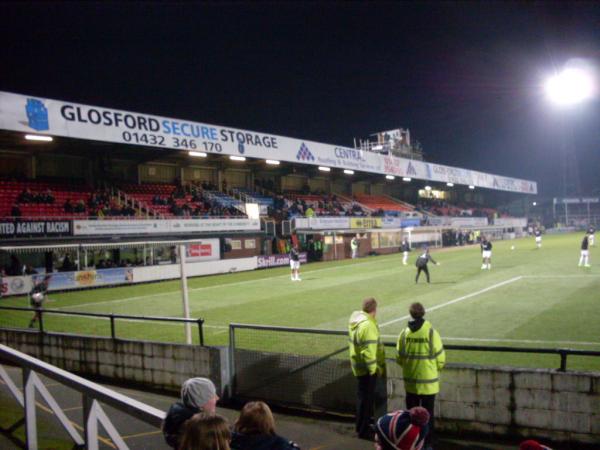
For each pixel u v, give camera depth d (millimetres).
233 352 8922
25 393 5488
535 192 86250
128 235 28859
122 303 21078
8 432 6449
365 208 52625
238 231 34969
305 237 41375
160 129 30891
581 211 95562
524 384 6734
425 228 54219
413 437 3582
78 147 32062
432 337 6516
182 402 3785
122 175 36969
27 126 25500
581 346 11391
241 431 3395
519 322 14172
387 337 13148
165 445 6672
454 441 6883
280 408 8414
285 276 29828
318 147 41844
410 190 66625
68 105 27109
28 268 25062
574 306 16156
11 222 24281
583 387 6430
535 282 22141
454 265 31562
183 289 11320
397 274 28188
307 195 49281
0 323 17266
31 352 11664
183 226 31625
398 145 65750
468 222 62125
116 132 28859
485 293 19719
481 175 67812
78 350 10789
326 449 6754
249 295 22203
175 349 9367
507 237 69938
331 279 27156
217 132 34031
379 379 7375
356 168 45656
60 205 30266
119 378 10180
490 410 6918
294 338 13148
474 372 7004
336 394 7965
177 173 40469
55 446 6020
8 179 30531
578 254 35594
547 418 6613
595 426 6359
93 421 4426
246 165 44281
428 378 6484
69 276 25438
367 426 7074
